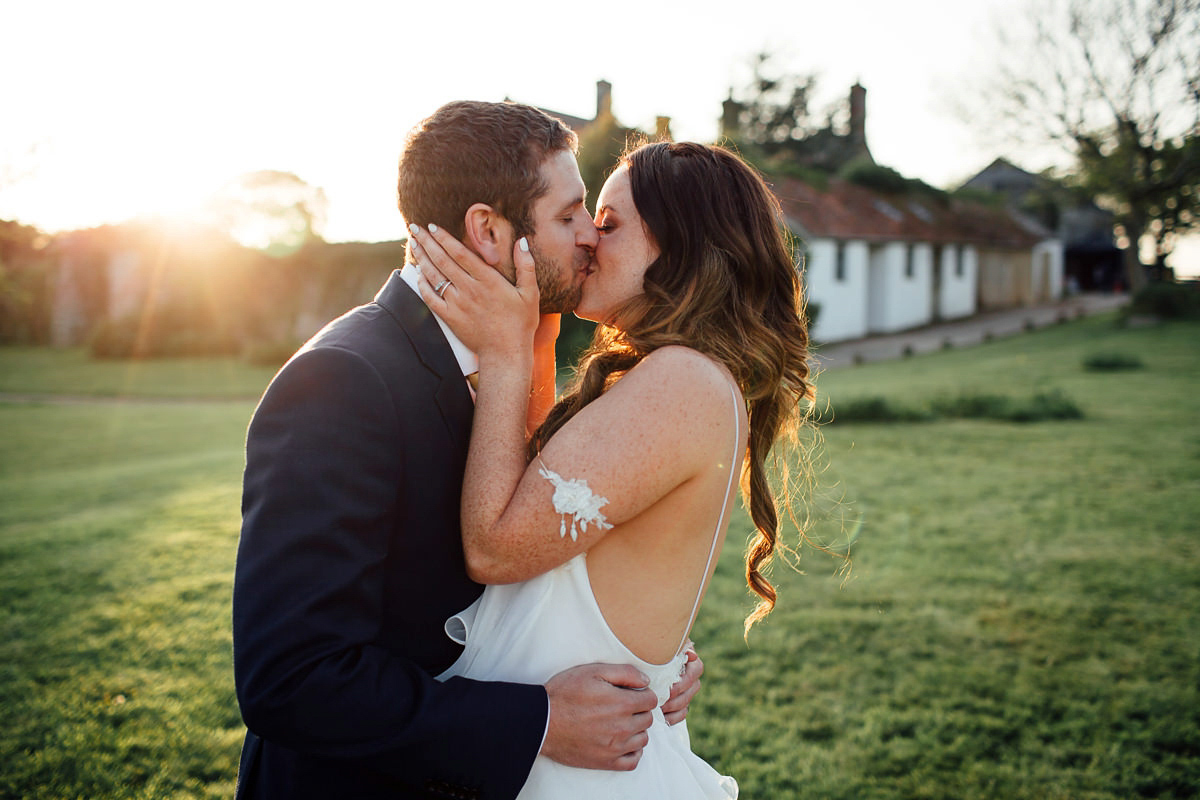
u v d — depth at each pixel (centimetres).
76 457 1229
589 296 153
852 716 355
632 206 150
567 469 124
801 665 407
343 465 121
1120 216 2883
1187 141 2627
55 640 430
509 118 139
